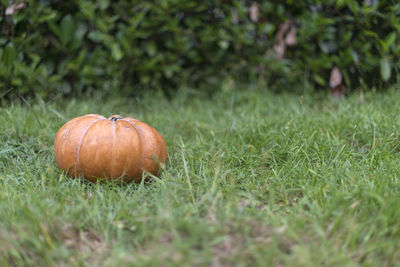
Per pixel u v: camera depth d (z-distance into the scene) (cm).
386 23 430
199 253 171
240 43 496
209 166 279
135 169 254
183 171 269
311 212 207
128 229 199
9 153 301
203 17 489
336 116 363
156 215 205
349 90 457
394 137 304
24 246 183
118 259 168
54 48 445
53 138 329
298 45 486
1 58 404
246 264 169
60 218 200
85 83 460
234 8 490
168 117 414
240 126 359
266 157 288
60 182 252
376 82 455
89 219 207
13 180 254
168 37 488
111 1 457
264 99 457
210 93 520
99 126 252
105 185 247
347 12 451
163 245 181
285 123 357
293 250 173
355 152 297
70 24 430
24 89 419
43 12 426
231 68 512
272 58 482
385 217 190
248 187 244
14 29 419
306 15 453
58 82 445
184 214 204
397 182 229
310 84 488
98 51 455
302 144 293
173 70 495
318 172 259
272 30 485
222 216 199
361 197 216
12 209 207
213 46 505
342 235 189
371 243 182
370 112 354
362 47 444
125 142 248
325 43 459
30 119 355
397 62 436
